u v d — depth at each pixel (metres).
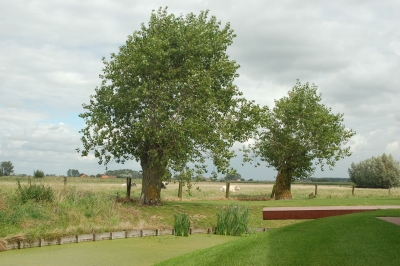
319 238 9.70
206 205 24.23
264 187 84.19
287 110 37.59
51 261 12.97
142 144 24.23
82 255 13.80
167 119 22.80
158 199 23.89
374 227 10.26
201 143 22.94
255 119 26.16
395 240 9.04
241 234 17.77
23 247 14.90
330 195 41.00
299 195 45.00
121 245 15.56
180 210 22.22
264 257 8.84
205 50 24.23
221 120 24.14
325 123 36.59
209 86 23.25
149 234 17.83
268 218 13.08
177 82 22.97
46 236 15.52
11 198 18.94
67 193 20.89
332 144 37.19
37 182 21.19
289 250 9.07
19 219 17.09
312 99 38.19
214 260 9.42
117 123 23.97
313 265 7.96
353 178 80.81
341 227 10.53
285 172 38.09
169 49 23.44
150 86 23.05
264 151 38.00
